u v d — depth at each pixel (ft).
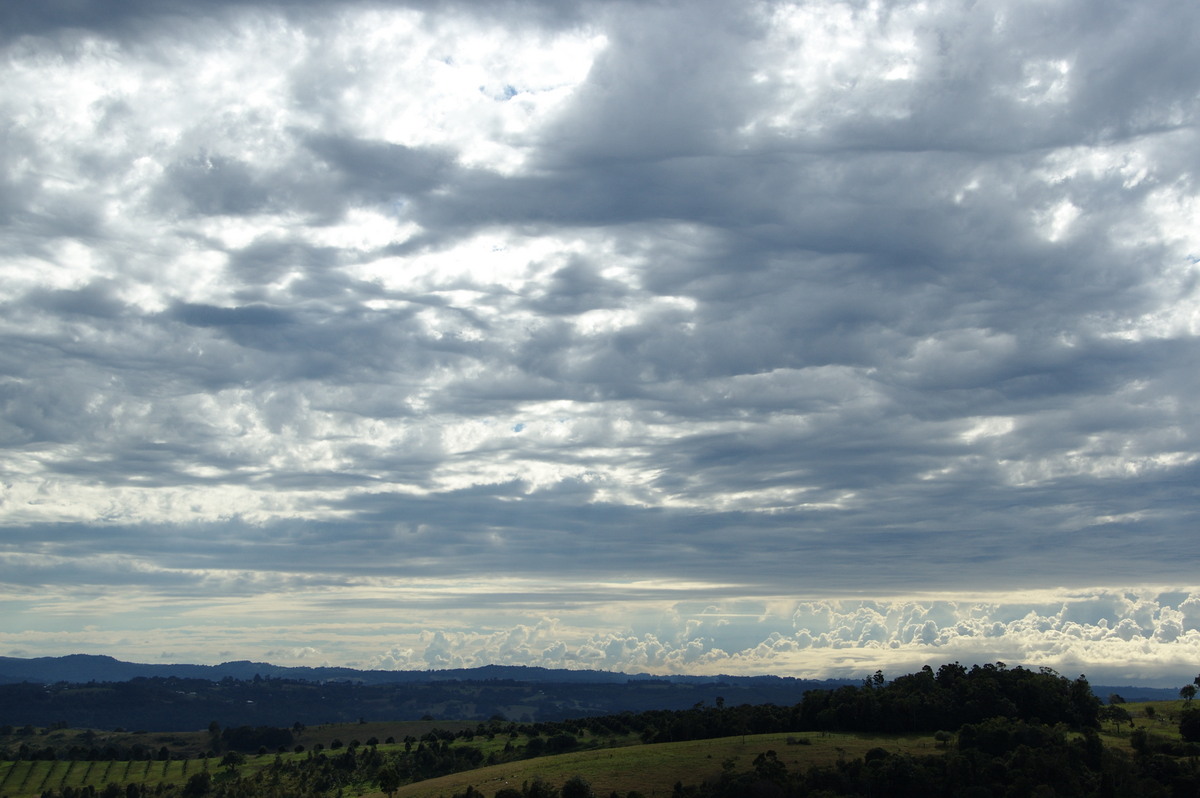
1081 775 483.92
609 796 482.69
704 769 532.73
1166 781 481.87
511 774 571.28
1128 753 537.24
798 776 495.41
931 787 476.13
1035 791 459.32
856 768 499.92
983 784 476.95
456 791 542.16
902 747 565.94
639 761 563.07
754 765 520.42
